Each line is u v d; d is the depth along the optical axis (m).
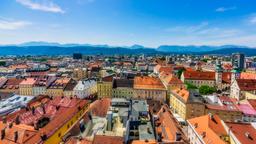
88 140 55.81
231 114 92.31
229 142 59.28
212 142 57.81
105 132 68.69
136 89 141.50
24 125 67.88
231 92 144.12
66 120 75.69
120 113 80.50
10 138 59.88
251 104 97.06
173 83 141.25
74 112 82.88
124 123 75.00
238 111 91.56
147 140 56.06
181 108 105.00
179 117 104.62
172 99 123.44
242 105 97.75
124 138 55.47
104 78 153.50
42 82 158.12
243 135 57.69
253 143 55.09
